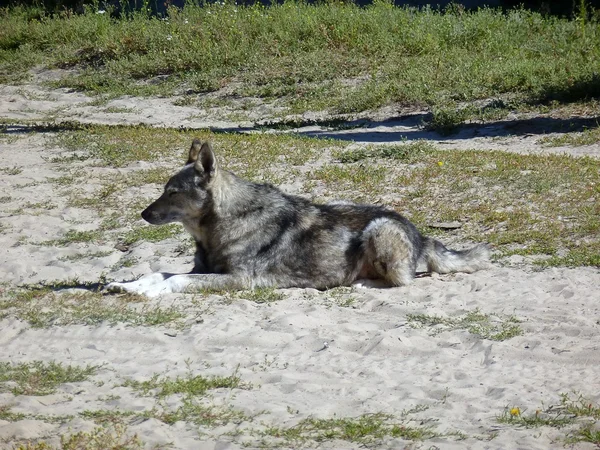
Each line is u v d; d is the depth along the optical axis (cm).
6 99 4200
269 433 976
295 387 1125
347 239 1585
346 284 1593
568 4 5188
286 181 2380
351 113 3612
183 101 4012
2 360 1247
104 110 3916
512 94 3503
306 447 939
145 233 2000
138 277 1709
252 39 4559
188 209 1541
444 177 2294
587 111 3200
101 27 5000
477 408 1048
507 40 4203
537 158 2458
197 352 1267
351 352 1268
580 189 2089
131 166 2656
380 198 2167
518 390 1098
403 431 973
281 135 3056
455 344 1284
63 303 1491
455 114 3275
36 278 1731
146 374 1179
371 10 4709
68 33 5081
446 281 1599
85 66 4688
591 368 1178
